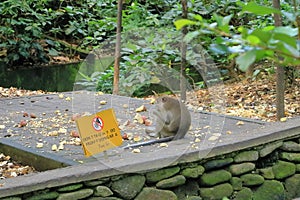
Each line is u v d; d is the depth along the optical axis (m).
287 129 3.33
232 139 3.14
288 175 3.31
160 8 6.93
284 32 0.94
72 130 3.64
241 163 3.12
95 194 2.63
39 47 7.59
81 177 2.58
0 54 7.45
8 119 4.01
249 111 4.45
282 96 3.78
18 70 7.19
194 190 2.96
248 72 5.52
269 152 3.24
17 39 7.51
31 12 7.67
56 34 8.52
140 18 5.62
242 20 5.23
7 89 6.26
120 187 2.70
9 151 3.26
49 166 2.94
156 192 2.81
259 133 3.26
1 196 2.37
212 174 3.01
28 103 4.68
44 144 3.28
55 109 4.41
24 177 2.54
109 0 7.56
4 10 7.39
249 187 3.16
